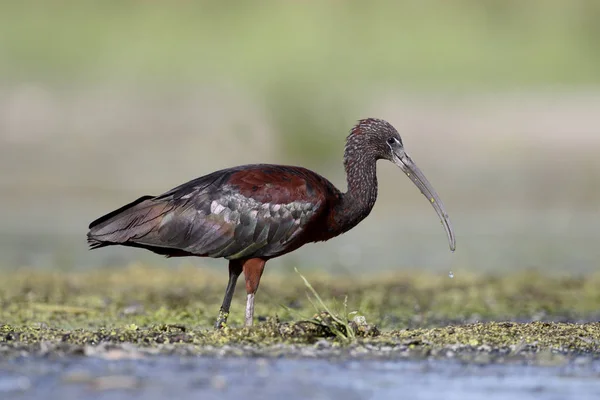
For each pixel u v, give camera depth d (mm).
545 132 33844
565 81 40000
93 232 12359
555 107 36156
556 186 29750
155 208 12352
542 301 16625
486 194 28859
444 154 31906
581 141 33125
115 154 31016
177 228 12289
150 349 10703
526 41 43000
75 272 19234
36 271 19219
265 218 12352
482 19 44406
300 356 10578
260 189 12406
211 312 15031
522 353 10891
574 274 19453
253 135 32688
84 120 32750
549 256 21609
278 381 9562
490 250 22297
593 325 12281
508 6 45125
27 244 22266
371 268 20266
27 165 29781
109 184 28984
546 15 44438
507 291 17484
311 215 12523
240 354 10602
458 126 33969
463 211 27469
